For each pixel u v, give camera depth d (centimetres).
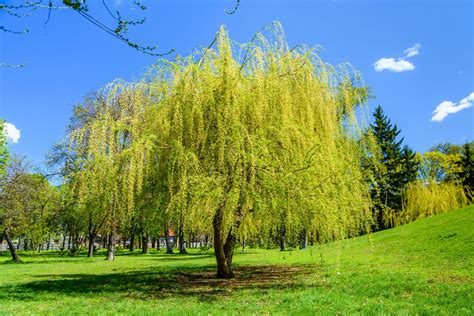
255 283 1110
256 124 965
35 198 2878
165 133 994
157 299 873
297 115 1001
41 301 866
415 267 1249
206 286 1077
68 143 981
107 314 697
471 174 4019
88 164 955
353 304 746
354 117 1036
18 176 2812
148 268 1822
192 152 916
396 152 3984
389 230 2572
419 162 4225
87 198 1008
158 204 995
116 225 1580
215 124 963
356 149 1059
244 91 974
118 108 1065
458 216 2206
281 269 1535
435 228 2072
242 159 879
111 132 960
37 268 1997
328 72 1056
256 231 1117
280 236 1098
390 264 1376
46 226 3173
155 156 1010
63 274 1584
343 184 961
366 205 1050
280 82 1000
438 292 843
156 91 1033
